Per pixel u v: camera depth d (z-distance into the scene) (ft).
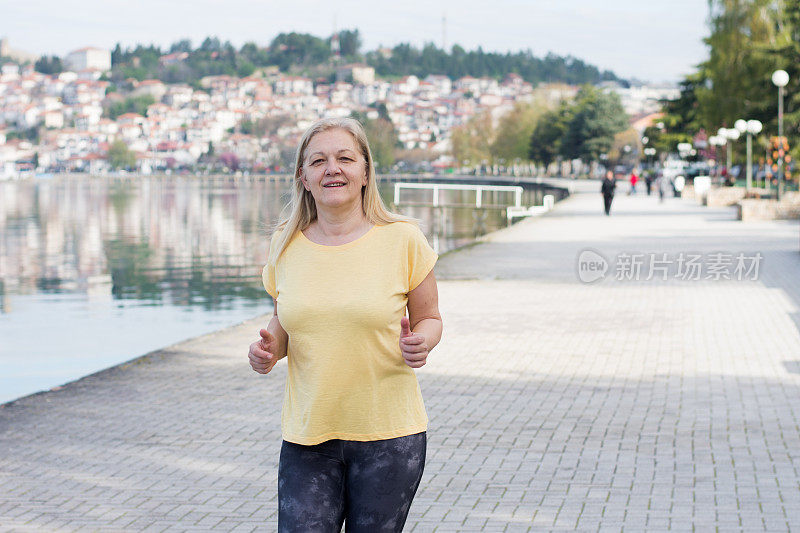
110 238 150.51
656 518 16.30
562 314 41.47
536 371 29.17
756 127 138.10
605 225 102.47
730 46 173.06
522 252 72.08
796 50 155.63
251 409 24.80
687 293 48.32
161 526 16.34
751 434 21.53
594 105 404.57
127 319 56.39
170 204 308.40
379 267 10.38
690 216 118.93
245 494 18.03
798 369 28.89
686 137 282.56
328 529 10.14
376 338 10.28
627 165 399.85
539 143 466.70
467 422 22.94
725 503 16.99
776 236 83.51
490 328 37.78
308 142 10.48
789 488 17.74
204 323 54.24
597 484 18.19
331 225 10.56
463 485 18.22
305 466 10.38
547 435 21.68
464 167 613.93
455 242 132.36
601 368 29.55
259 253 116.06
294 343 10.50
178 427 22.98
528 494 17.66
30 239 150.10
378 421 10.36
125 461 20.20
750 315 40.47
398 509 10.42
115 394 26.66
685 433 21.68
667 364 30.04
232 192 459.73
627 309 42.88
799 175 165.89
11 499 17.76
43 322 55.21
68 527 16.26
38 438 22.03
